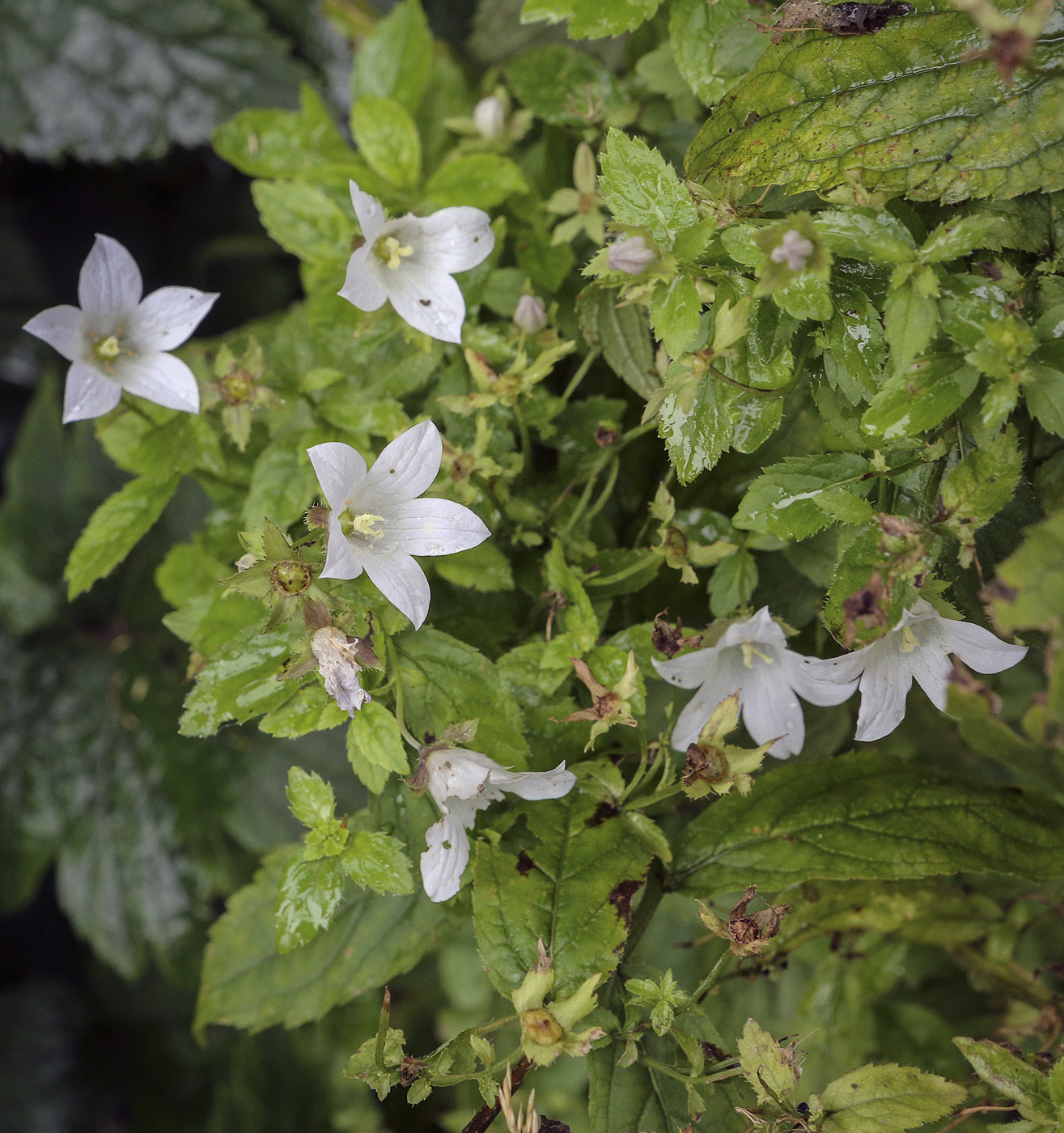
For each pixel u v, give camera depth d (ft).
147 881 1.59
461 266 1.13
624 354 1.15
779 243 0.98
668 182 1.02
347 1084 1.56
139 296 1.13
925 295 0.99
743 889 1.09
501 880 1.06
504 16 1.36
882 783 1.12
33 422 1.63
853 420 1.05
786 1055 1.00
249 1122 1.58
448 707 1.08
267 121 1.27
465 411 1.12
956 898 1.22
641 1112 1.05
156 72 1.59
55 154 1.61
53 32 1.58
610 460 1.20
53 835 1.61
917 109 1.02
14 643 1.61
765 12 1.10
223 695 1.07
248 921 1.17
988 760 1.31
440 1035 1.52
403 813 1.11
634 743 1.12
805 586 1.18
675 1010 1.04
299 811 1.07
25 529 1.62
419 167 1.27
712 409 1.03
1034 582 0.87
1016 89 1.00
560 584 1.12
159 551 1.53
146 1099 1.90
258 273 1.79
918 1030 1.32
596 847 1.08
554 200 1.20
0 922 2.02
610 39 1.26
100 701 1.60
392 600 1.01
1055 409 0.98
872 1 1.02
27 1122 1.88
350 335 1.18
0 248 1.83
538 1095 1.43
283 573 0.99
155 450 1.17
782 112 1.03
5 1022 1.94
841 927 1.18
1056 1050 1.20
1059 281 1.02
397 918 1.14
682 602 1.19
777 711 1.10
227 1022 1.15
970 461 0.99
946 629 1.01
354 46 1.44
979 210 1.03
